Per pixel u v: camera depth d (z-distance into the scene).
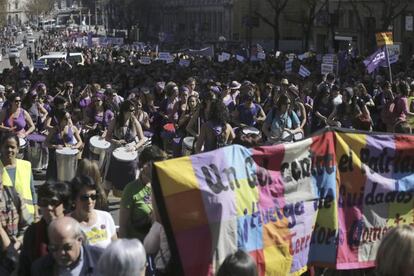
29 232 9.05
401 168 10.45
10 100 20.19
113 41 130.12
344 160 10.12
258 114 21.39
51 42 163.00
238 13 142.50
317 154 9.92
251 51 70.56
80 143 18.70
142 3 161.75
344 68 51.47
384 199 10.37
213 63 54.84
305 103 27.64
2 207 10.73
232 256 6.98
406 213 10.48
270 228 9.50
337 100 24.62
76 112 23.53
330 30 97.50
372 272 10.29
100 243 9.44
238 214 9.17
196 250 8.91
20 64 56.12
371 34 77.50
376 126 28.03
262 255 9.40
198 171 9.00
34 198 11.32
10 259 9.36
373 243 10.34
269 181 9.55
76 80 45.56
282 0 120.94
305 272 10.55
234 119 21.39
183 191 8.89
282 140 18.89
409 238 6.91
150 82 38.53
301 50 108.81
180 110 23.00
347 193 10.19
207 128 16.58
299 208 9.76
